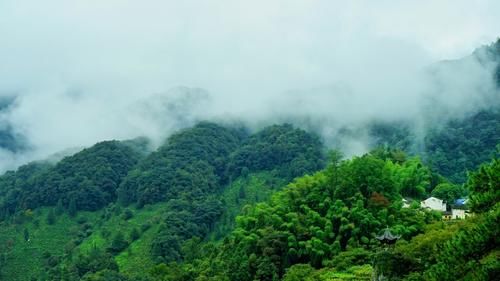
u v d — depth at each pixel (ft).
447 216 374.43
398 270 203.21
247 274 333.83
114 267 557.74
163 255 570.46
